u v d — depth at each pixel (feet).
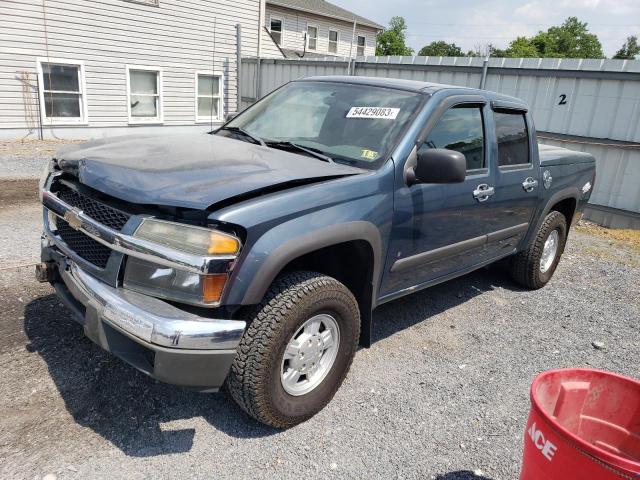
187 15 49.39
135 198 7.91
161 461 8.27
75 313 9.07
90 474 7.84
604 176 28.40
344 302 9.48
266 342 8.35
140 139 11.22
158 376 7.70
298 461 8.60
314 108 12.48
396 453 9.06
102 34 43.83
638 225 27.66
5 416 8.80
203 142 11.11
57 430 8.64
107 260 8.45
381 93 12.15
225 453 8.61
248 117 13.37
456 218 12.35
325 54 97.81
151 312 7.57
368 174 10.03
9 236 17.70
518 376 12.12
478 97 13.21
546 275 18.17
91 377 10.10
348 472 8.48
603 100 27.63
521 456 9.37
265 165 9.52
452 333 14.03
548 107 29.78
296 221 8.51
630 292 18.58
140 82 48.01
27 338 11.18
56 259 9.61
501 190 13.88
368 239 9.79
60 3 40.81
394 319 14.57
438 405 10.62
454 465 8.95
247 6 54.19
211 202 7.72
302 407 9.32
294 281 8.80
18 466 7.80
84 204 9.12
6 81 39.50
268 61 50.11
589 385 7.19
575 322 15.55
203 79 52.95
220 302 7.87
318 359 9.58
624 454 7.02
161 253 7.67
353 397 10.56
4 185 25.73
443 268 12.89
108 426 8.90
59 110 43.14
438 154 9.93
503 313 15.75
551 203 16.83
